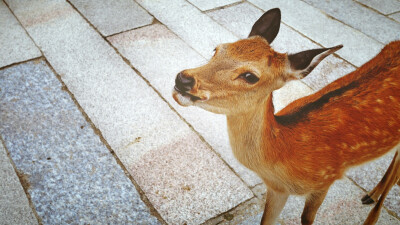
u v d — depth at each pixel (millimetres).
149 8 2070
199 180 1278
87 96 1535
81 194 1224
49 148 1345
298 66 854
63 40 1799
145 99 1540
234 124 934
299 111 985
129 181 1267
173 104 1530
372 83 971
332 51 822
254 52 851
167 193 1238
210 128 1447
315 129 952
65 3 2068
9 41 1768
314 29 1950
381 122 965
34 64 1658
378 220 1183
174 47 1799
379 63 1003
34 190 1222
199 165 1322
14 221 1144
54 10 2006
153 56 1739
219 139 1409
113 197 1222
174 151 1362
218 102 877
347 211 1206
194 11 2062
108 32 1869
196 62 1710
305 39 1872
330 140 953
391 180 1116
